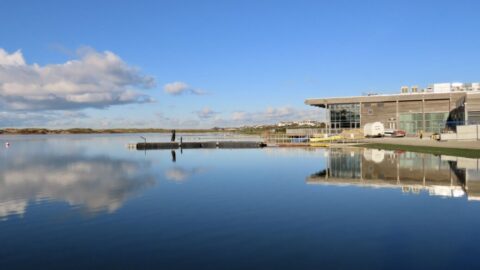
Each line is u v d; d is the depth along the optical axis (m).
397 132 64.75
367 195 16.70
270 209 14.32
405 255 9.10
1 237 11.26
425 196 16.14
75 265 8.97
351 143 58.03
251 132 182.75
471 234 10.61
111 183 21.75
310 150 48.72
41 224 12.66
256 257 9.21
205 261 9.02
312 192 17.80
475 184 18.94
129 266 8.81
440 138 50.22
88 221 12.95
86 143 88.56
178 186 20.34
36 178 24.38
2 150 59.19
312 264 8.68
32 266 8.96
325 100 70.06
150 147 60.88
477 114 51.38
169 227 12.05
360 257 9.04
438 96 63.22
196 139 84.25
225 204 15.40
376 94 70.25
